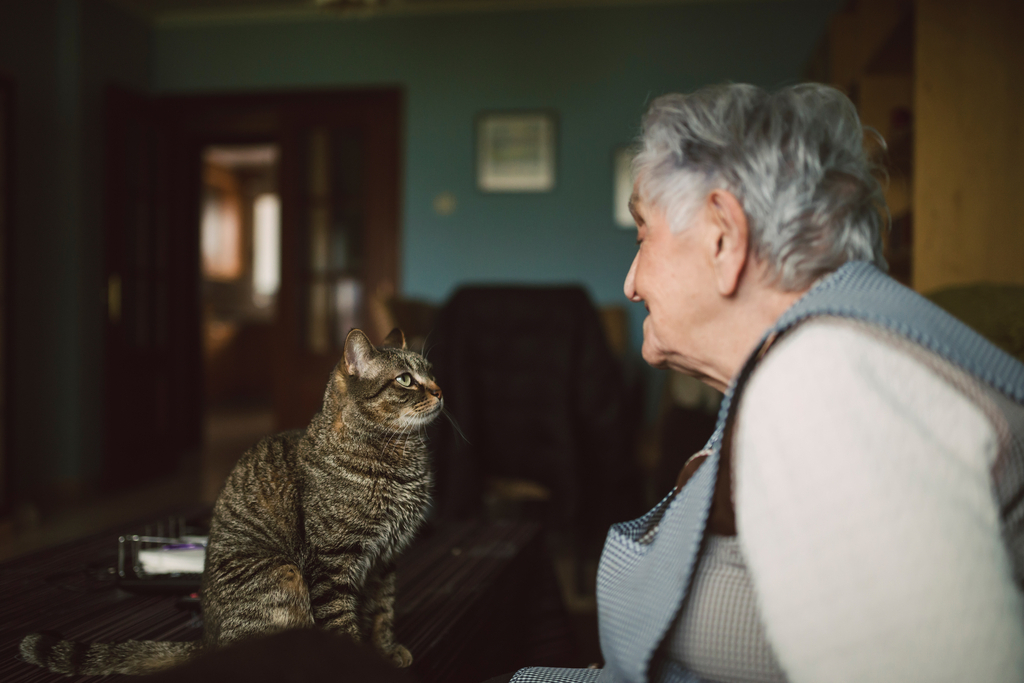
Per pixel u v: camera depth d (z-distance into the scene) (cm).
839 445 44
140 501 381
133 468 419
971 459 45
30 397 361
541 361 231
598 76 432
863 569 41
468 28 442
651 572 58
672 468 231
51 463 376
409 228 452
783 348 50
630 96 429
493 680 108
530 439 235
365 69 453
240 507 92
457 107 445
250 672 49
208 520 131
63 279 384
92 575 108
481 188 443
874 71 280
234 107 467
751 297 60
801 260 57
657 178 63
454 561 120
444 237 449
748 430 49
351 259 467
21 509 331
